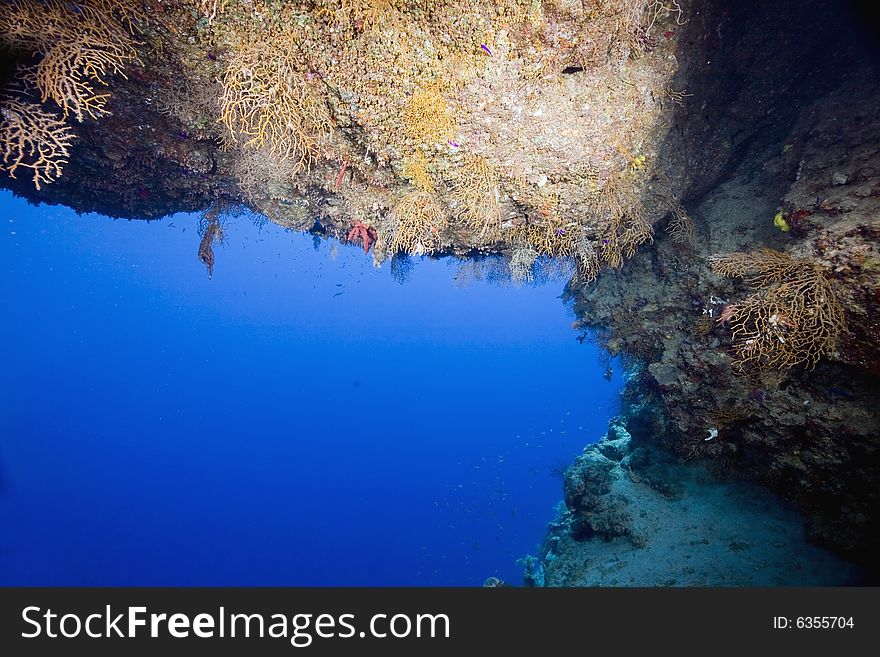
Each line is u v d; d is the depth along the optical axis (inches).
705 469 281.1
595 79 184.9
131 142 214.4
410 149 196.1
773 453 221.3
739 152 252.7
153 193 256.5
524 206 223.3
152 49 169.3
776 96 232.7
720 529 245.1
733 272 213.5
